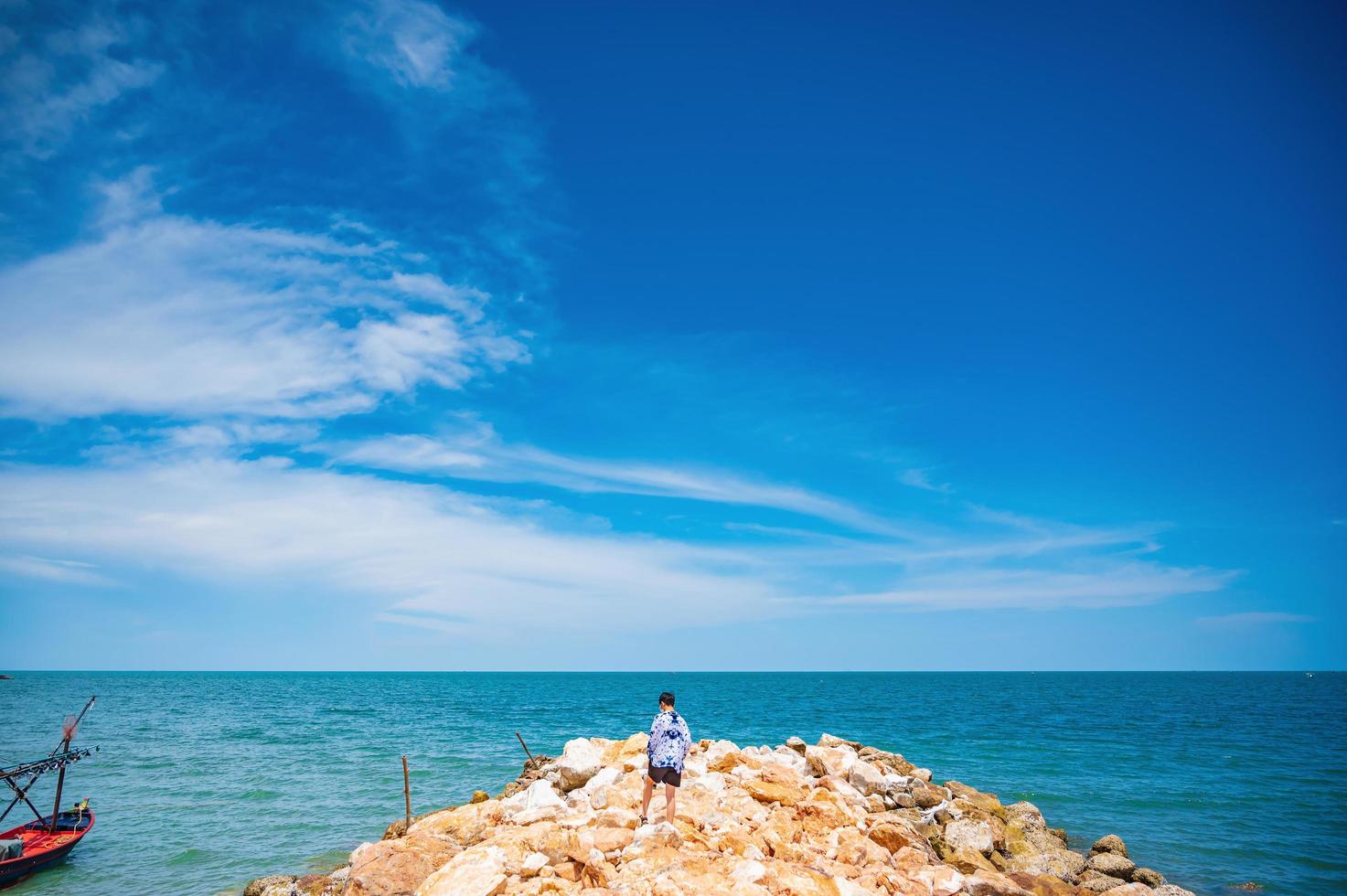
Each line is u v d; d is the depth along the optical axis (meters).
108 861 20.23
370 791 29.59
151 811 26.14
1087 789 30.16
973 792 22.31
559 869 12.12
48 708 77.12
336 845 21.84
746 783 17.36
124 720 61.28
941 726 56.59
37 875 19.09
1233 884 18.59
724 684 174.88
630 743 20.20
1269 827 24.27
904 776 22.95
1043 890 14.91
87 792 29.58
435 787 30.42
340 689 134.38
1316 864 20.23
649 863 11.68
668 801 13.21
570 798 16.98
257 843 22.03
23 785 30.44
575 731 51.84
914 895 12.23
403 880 12.78
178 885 18.33
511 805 16.78
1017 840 18.70
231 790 29.83
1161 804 27.59
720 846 13.02
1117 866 17.55
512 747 42.94
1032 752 40.75
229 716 66.75
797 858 13.05
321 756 39.12
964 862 16.22
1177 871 19.59
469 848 13.73
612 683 191.38
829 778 18.52
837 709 77.56
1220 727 56.97
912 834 15.94
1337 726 57.81
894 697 106.38
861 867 13.34
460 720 61.94
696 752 22.12
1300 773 34.41
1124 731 53.44
